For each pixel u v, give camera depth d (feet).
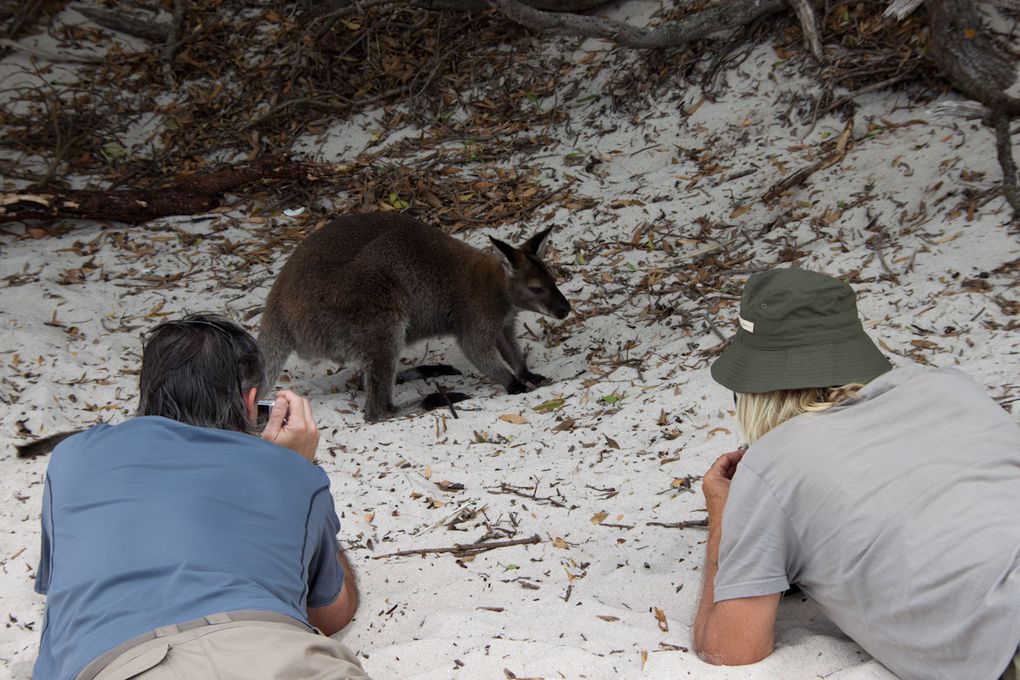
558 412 18.19
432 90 32.96
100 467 7.47
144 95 34.94
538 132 30.37
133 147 32.94
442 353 25.29
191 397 7.97
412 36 34.73
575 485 14.58
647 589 11.02
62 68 35.76
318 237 21.26
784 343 8.10
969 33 21.38
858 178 23.88
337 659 6.70
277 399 8.94
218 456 7.56
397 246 21.40
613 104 30.12
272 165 29.63
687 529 12.67
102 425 8.04
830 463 7.82
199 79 35.47
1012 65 22.97
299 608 7.32
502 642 9.69
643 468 14.84
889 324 17.89
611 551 12.36
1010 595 6.86
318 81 34.35
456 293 22.18
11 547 13.71
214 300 25.08
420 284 21.75
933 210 21.91
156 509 7.11
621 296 23.18
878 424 7.95
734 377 8.32
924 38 25.95
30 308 24.62
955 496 7.43
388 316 20.97
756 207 24.62
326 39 34.88
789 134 26.53
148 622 6.54
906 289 19.04
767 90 27.94
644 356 20.01
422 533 13.57
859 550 7.63
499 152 29.94
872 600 7.73
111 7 38.14
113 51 36.40
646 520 13.17
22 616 11.69
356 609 10.19
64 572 6.97
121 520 7.07
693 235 24.52
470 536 13.33
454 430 17.98
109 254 27.40
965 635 7.12
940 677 7.49
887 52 26.27
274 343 21.12
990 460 7.60
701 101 28.71
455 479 15.39
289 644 6.48
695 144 27.66
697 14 29.94
